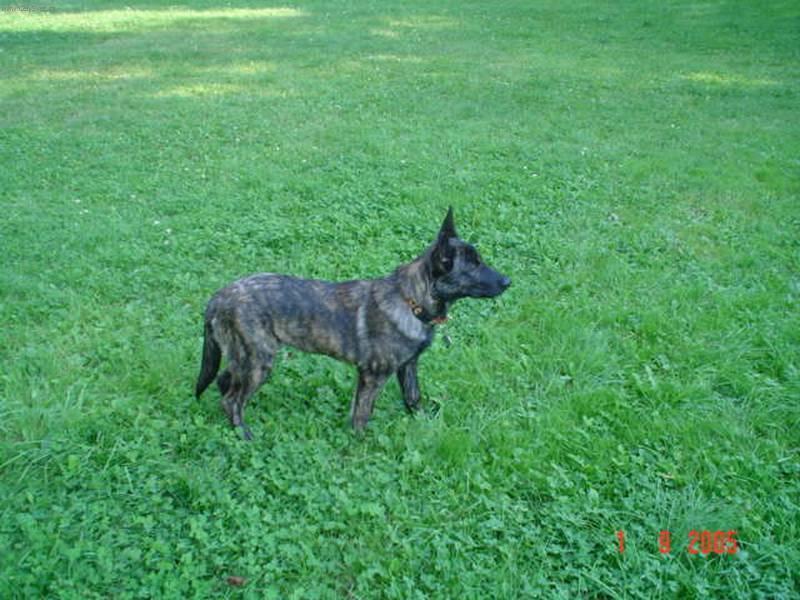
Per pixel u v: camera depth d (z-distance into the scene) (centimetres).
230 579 152
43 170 375
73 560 150
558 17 908
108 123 461
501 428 201
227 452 189
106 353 226
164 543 158
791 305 270
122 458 184
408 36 787
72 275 269
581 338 242
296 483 179
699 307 268
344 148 423
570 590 155
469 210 345
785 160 431
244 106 509
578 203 361
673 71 648
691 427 202
